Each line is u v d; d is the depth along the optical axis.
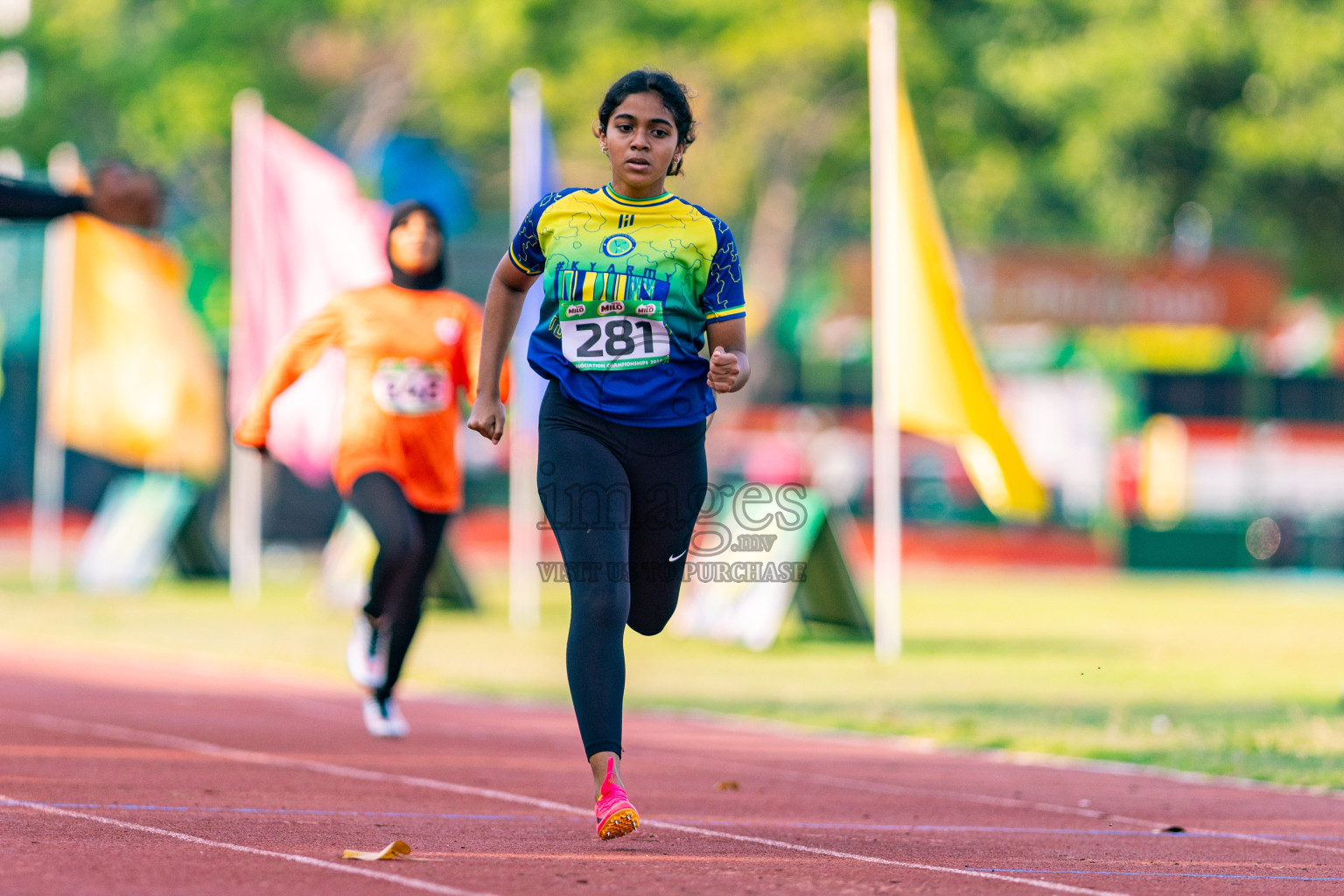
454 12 85.38
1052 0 88.94
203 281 85.31
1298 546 95.44
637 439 13.94
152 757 19.98
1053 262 84.06
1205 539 93.81
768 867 13.28
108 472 97.94
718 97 92.75
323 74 90.00
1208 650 43.16
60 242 56.84
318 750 21.64
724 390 13.73
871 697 31.55
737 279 14.32
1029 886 12.77
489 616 52.41
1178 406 98.75
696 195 95.88
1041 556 94.69
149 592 58.75
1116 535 94.12
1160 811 18.16
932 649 43.28
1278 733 25.47
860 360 99.69
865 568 92.81
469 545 94.19
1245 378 99.00
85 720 24.11
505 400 23.22
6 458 98.00
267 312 51.12
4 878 11.68
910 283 39.84
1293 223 96.69
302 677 33.97
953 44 90.44
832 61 89.69
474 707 29.19
